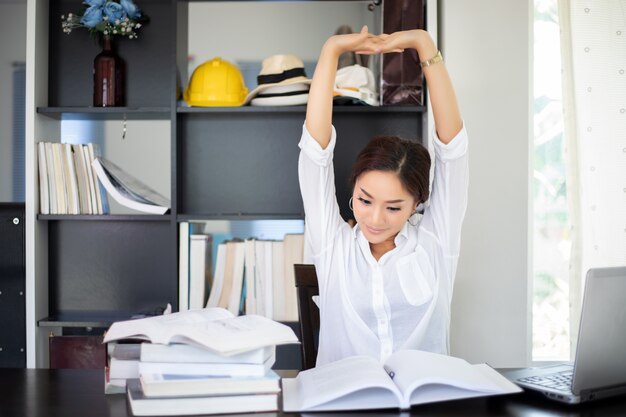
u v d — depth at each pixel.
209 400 1.15
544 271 3.00
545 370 1.46
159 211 2.74
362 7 2.93
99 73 2.80
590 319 1.21
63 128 2.96
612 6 2.79
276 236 2.98
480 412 1.18
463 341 2.67
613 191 2.79
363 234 1.62
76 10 2.97
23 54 2.95
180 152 2.91
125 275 2.99
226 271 2.77
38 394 1.31
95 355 2.59
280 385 1.31
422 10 2.64
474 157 2.68
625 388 1.28
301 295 1.91
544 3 2.99
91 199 2.79
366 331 1.67
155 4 2.96
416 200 1.58
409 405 1.17
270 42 2.93
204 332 1.19
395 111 2.72
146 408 1.13
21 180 2.97
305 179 1.67
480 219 2.67
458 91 2.68
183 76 2.88
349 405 1.17
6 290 2.70
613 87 2.79
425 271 1.69
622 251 2.80
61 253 2.98
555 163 2.99
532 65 2.68
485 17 2.67
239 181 2.98
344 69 2.72
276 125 2.98
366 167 1.51
